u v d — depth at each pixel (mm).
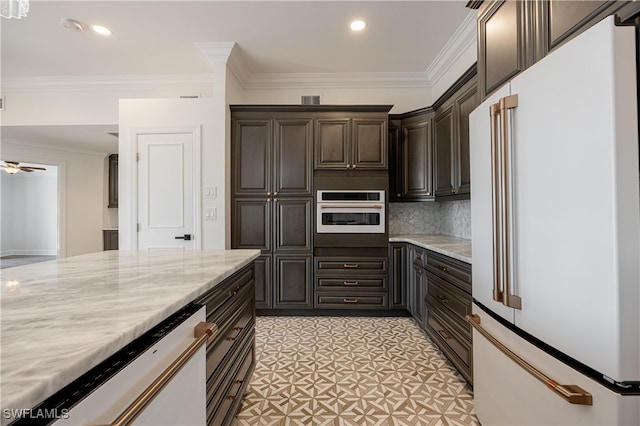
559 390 871
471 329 1727
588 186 824
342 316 3244
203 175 3113
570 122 876
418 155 3277
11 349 508
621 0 823
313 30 2744
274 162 3219
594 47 802
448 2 2373
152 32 2756
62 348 514
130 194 3117
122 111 3113
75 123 3713
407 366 2127
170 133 3117
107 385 556
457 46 2918
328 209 3189
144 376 669
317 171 3229
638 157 760
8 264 6504
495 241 1185
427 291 2561
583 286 840
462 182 2508
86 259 1539
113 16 2518
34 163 4832
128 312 704
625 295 751
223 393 1233
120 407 590
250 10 2457
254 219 3229
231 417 1355
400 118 3395
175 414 791
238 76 3467
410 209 3721
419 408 1664
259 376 1997
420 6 2420
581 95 841
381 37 2859
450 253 1976
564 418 911
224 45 2965
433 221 3715
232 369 1380
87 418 506
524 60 1245
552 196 943
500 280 1178
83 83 3680
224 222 3111
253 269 1873
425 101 3729
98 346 526
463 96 2465
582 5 966
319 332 2771
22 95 3713
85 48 3018
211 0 2332
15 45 2947
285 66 3441
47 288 931
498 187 1179
